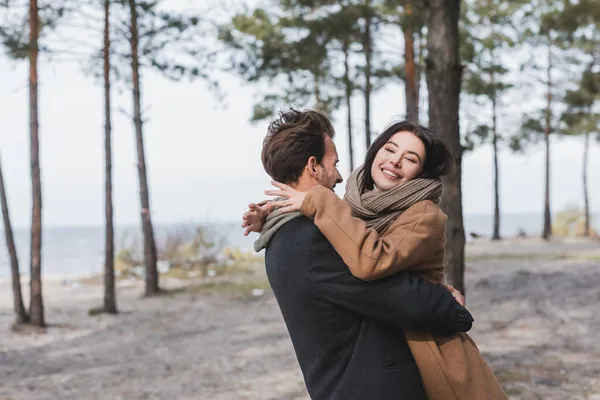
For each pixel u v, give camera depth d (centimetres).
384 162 189
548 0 2509
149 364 771
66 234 15125
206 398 601
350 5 1483
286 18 1577
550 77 2700
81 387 670
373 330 171
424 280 173
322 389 175
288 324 183
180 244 2050
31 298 1063
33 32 1032
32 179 1073
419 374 173
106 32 1223
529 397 523
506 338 776
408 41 1525
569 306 998
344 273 169
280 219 183
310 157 187
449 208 523
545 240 2992
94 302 1428
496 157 3048
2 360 818
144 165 1522
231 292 1489
